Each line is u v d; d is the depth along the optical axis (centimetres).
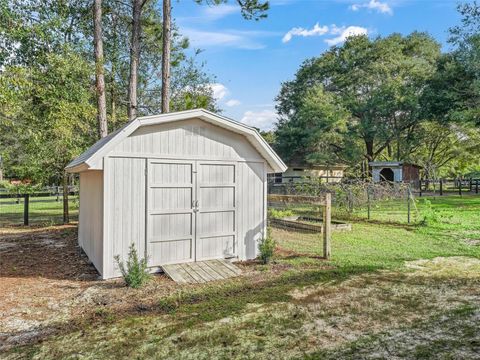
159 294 486
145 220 577
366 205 1355
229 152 662
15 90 838
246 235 684
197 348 337
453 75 2219
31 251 780
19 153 1473
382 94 2802
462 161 3428
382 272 589
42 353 329
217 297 475
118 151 550
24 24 955
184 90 1753
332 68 3130
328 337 356
